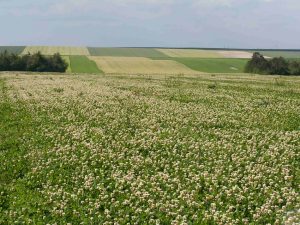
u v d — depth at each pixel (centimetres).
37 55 10125
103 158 1697
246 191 1327
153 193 1333
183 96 3556
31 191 1368
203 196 1308
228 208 1212
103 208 1241
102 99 3347
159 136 2070
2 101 3316
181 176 1488
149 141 1955
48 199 1294
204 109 2862
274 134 2116
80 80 5412
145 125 2344
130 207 1240
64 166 1622
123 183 1422
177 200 1255
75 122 2430
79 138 2050
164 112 2742
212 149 1823
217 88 4284
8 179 1505
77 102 3191
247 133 2125
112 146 1891
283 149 1822
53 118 2556
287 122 2436
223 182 1419
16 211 1209
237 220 1114
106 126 2328
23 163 1673
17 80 5481
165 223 1139
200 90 4047
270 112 2767
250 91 4003
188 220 1141
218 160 1664
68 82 5022
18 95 3675
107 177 1498
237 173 1495
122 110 2809
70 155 1759
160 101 3250
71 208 1235
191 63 12900
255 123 2402
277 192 1302
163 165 1614
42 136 2103
